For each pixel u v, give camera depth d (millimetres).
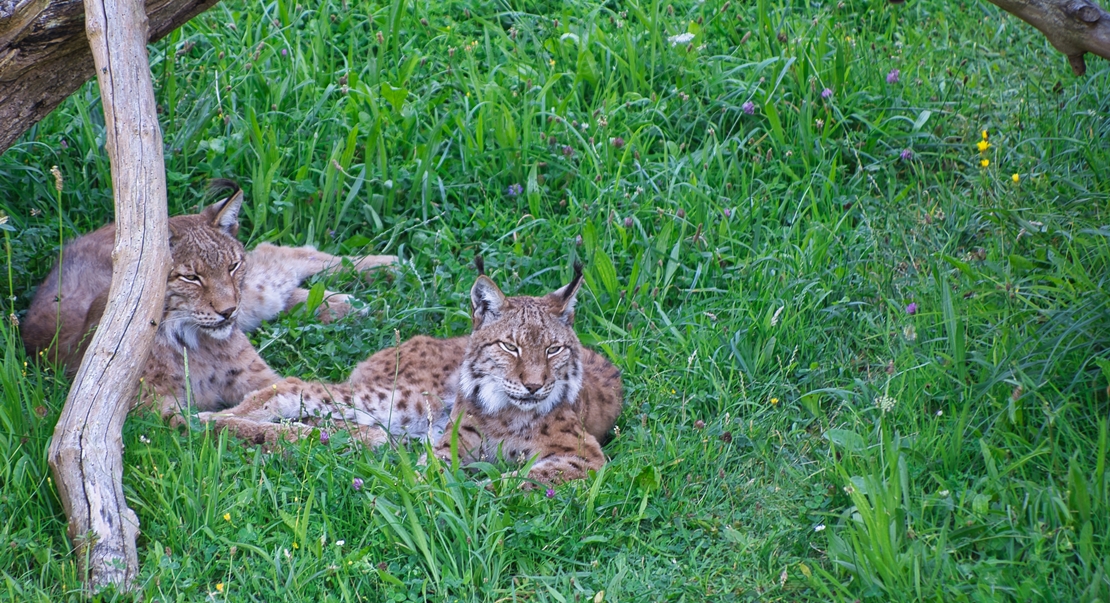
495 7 15836
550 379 9406
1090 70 13969
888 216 12109
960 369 9352
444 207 12562
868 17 16172
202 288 10133
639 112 13883
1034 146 12852
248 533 7664
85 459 7375
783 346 10359
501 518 7949
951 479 8266
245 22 14773
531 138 13227
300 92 13617
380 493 8180
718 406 9680
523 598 7465
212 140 12648
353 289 11844
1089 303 9461
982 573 7270
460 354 10680
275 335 11062
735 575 7738
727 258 11617
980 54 15156
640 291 11133
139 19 8289
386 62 14570
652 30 14531
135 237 7973
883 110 13625
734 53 14742
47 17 8320
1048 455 8344
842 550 7555
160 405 9438
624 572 7633
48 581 7230
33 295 10672
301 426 9445
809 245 11609
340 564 7402
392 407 9789
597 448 9492
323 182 12578
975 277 10430
